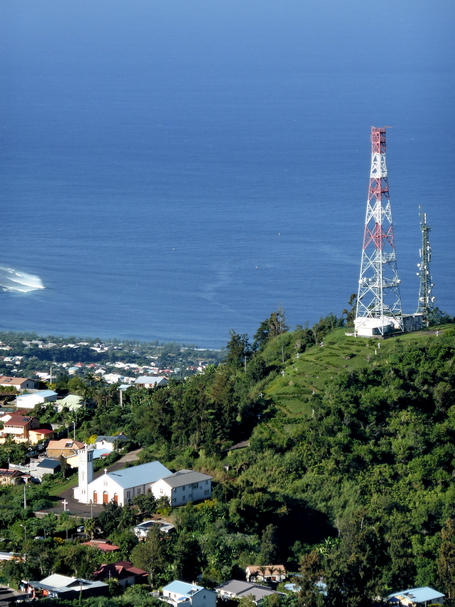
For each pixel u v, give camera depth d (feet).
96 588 436.35
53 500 561.02
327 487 565.53
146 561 458.91
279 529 527.81
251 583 460.14
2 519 528.22
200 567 469.98
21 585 443.73
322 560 468.34
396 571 475.72
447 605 457.68
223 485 543.80
